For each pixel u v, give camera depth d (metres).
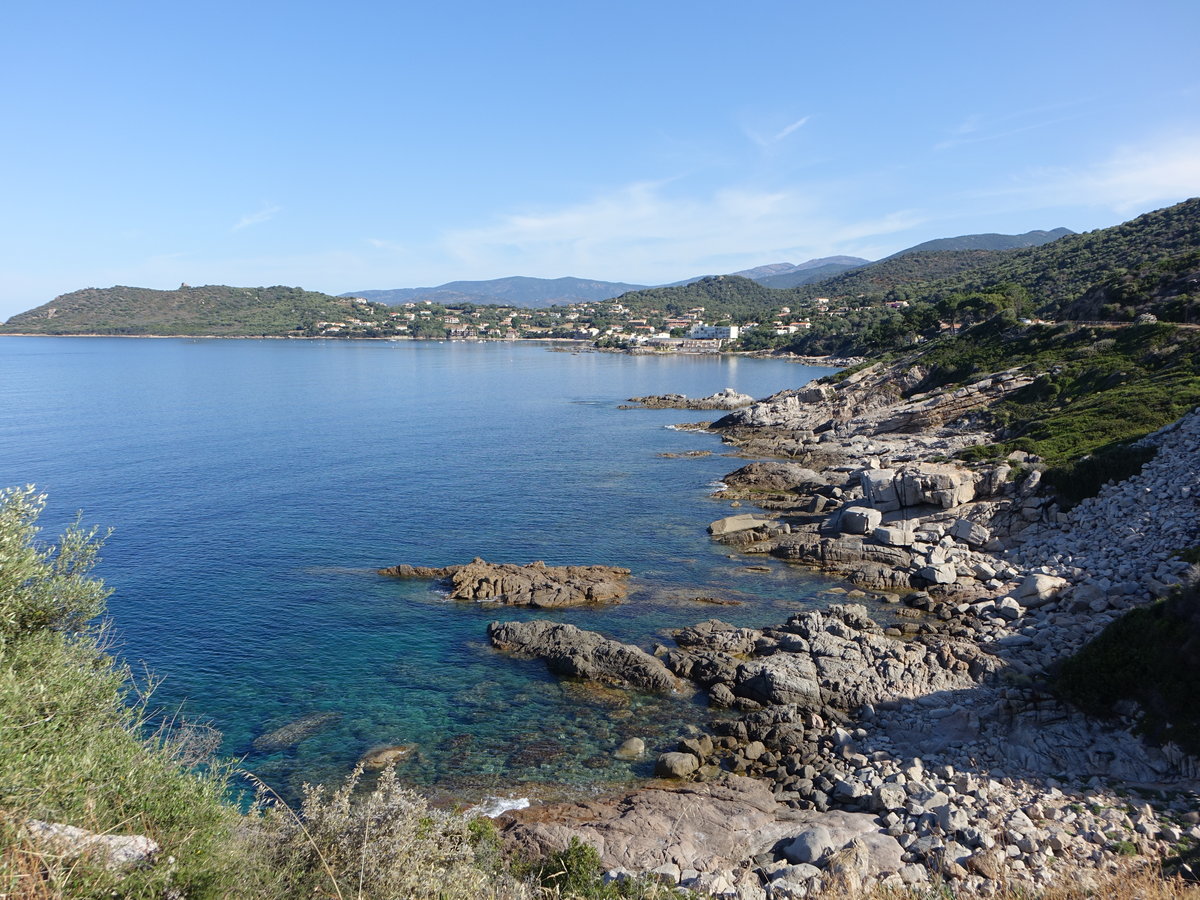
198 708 32.56
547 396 157.12
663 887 18.73
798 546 52.56
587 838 22.69
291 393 156.50
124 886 9.70
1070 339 91.31
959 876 19.58
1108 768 24.64
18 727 10.80
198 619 41.81
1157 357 74.00
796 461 85.75
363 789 26.94
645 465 85.19
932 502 55.03
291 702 33.22
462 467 83.12
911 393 106.12
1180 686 25.05
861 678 32.84
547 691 34.41
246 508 64.88
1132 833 20.72
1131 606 35.75
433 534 58.28
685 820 23.84
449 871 13.62
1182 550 38.25
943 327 155.25
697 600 44.94
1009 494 53.47
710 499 69.56
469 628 41.09
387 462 85.31
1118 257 179.75
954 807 22.80
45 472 76.88
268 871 11.73
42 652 13.52
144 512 62.97
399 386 175.00
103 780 11.56
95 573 48.47
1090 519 46.81
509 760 29.00
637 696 33.94
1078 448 56.97
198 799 12.67
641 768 28.45
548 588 45.09
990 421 80.25
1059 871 19.33
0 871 8.86
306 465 82.94
